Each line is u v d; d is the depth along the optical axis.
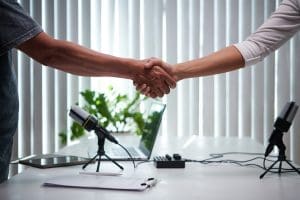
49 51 1.26
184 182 1.08
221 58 1.49
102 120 2.43
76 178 1.09
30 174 1.20
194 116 2.70
